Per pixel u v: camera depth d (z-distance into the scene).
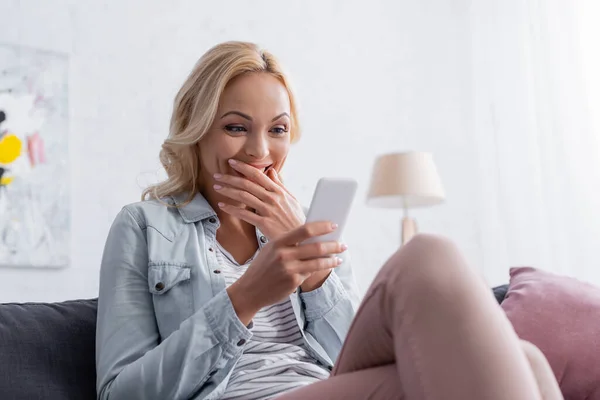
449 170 4.13
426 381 0.81
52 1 3.21
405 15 4.14
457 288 0.85
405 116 4.05
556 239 3.81
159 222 1.56
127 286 1.47
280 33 3.75
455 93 4.21
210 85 1.58
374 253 3.83
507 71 4.09
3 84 3.05
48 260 3.05
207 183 1.65
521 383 0.79
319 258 1.29
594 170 3.71
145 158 3.32
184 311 1.47
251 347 1.46
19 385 1.40
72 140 3.18
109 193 3.22
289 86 1.68
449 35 4.26
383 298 0.92
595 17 3.75
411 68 4.11
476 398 0.78
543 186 3.88
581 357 1.83
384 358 0.98
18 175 3.04
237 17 3.64
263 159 1.58
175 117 1.66
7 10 3.12
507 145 4.06
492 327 0.83
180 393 1.31
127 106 3.31
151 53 3.40
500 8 4.14
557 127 3.83
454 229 4.09
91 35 3.28
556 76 3.86
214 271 1.52
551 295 1.94
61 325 1.54
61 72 3.17
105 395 1.35
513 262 3.98
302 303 1.59
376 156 3.92
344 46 3.93
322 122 3.80
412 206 3.67
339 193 1.26
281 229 1.53
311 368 1.43
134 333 1.42
